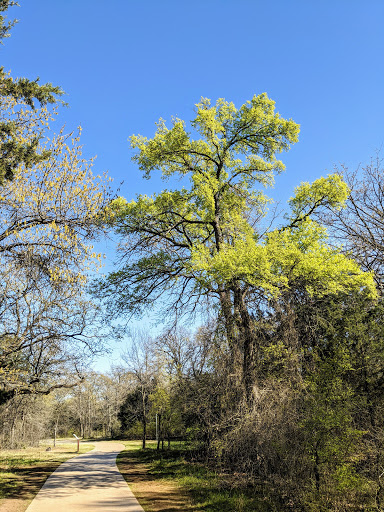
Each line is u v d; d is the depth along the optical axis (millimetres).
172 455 22812
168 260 17234
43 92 10797
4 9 10656
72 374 17375
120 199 16328
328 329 11500
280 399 10508
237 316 13172
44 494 12289
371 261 15180
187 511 9828
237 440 11031
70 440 61125
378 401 10641
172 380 20625
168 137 16219
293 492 9328
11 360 12164
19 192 10078
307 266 12289
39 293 10594
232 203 18375
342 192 14906
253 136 16859
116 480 15398
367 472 8945
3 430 23938
